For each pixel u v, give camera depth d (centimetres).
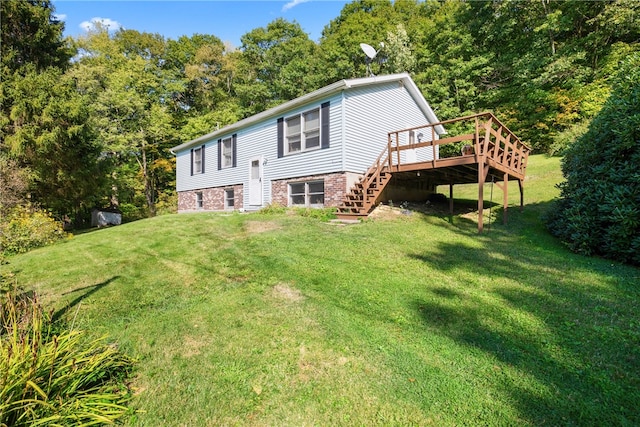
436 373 279
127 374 283
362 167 1071
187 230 885
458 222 932
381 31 2533
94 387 255
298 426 228
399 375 278
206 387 267
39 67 1434
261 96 2761
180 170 1856
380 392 258
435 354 307
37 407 218
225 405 248
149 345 328
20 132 1155
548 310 390
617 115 624
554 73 1742
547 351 309
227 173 1493
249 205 1368
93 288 491
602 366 284
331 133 1038
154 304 430
